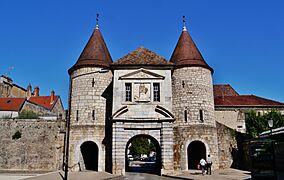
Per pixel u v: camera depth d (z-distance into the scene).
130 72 30.84
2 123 36.41
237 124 40.44
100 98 32.78
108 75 33.91
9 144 35.72
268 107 41.47
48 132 35.84
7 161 35.28
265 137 24.17
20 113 48.16
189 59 33.56
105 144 31.62
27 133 35.97
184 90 32.59
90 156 34.69
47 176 25.48
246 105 41.38
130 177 26.25
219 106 41.03
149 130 29.44
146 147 82.50
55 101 61.66
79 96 32.84
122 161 28.31
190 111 31.89
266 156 18.66
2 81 60.66
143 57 32.69
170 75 30.84
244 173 27.23
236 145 33.78
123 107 29.45
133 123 29.33
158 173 30.41
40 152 35.31
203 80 33.09
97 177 24.89
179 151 31.00
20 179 23.64
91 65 33.44
